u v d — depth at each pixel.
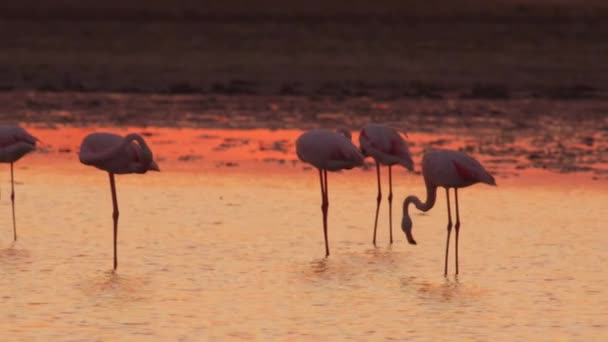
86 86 96.62
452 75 109.25
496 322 23.31
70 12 168.62
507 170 46.25
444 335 22.31
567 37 143.00
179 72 111.81
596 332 22.58
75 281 26.91
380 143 31.70
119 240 31.92
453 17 164.50
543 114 73.62
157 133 60.91
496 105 80.06
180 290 26.03
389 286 26.61
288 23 159.25
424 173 28.34
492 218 35.69
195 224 34.41
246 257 29.80
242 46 135.25
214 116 71.56
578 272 28.08
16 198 39.19
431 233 33.34
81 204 37.97
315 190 41.31
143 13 170.38
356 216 36.16
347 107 78.25
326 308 24.42
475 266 28.84
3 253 30.16
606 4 171.12
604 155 51.22
